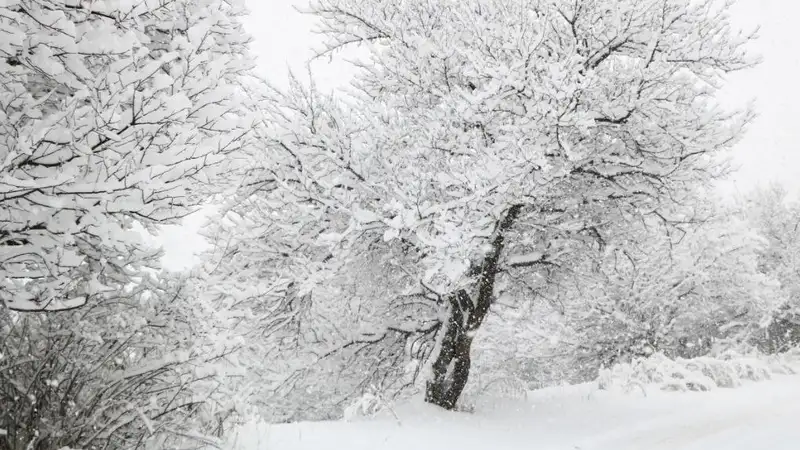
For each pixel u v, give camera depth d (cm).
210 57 539
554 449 632
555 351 1712
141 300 477
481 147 775
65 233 354
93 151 370
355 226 756
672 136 801
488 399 995
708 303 1612
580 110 795
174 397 448
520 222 861
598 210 882
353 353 970
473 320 877
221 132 458
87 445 398
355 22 914
